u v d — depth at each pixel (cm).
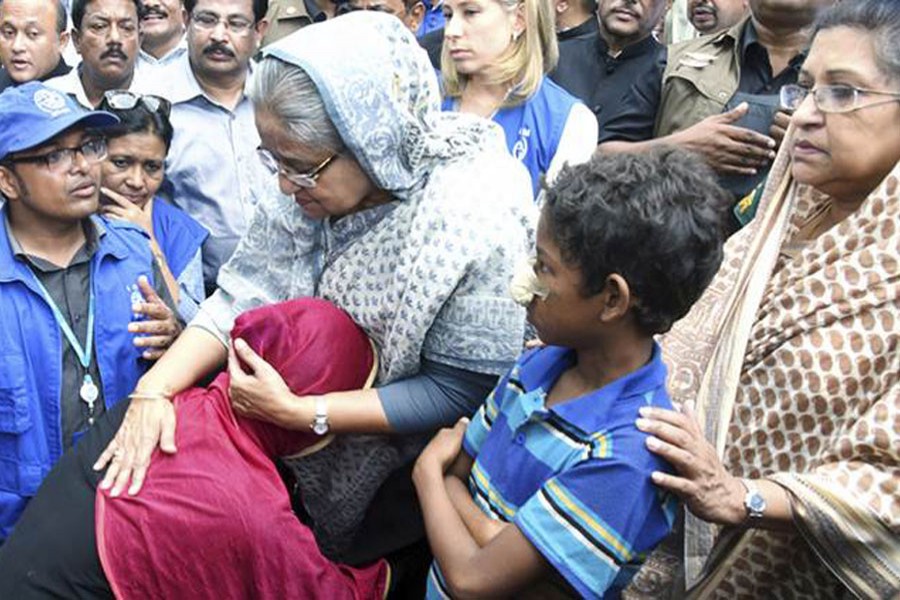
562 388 131
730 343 144
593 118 241
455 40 230
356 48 135
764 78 258
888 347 132
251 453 141
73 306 183
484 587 124
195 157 278
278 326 147
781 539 140
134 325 184
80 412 182
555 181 123
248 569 135
